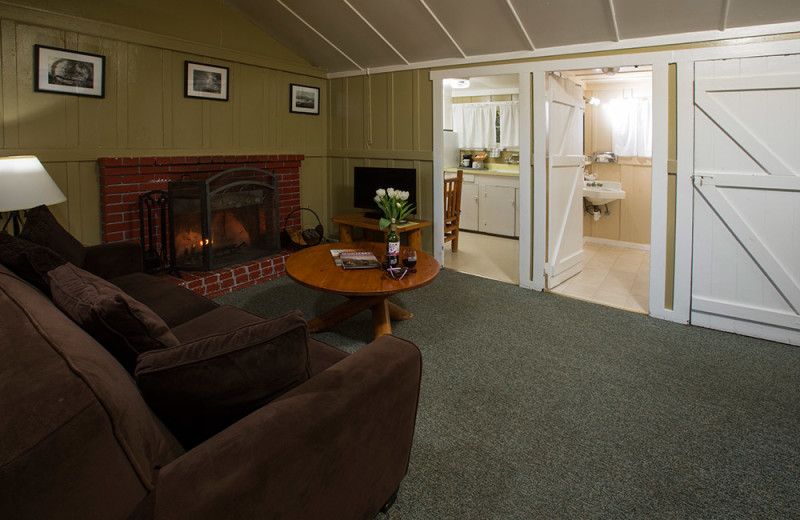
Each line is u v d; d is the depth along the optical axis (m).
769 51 2.79
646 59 3.21
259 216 4.23
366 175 4.77
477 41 3.85
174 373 1.03
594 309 3.55
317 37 4.43
